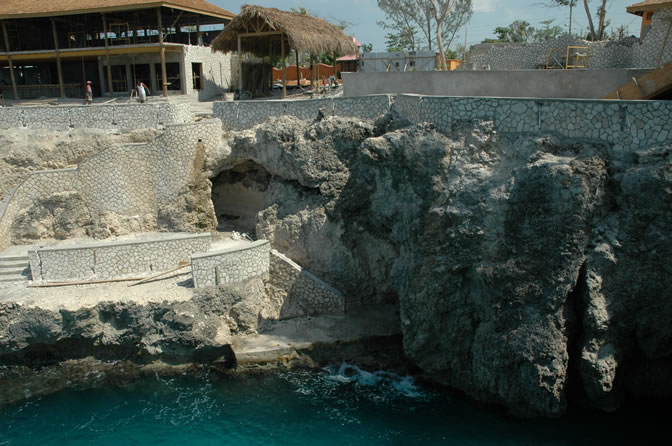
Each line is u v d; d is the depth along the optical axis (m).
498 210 19.41
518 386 19.27
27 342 24.00
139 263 26.48
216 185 32.97
